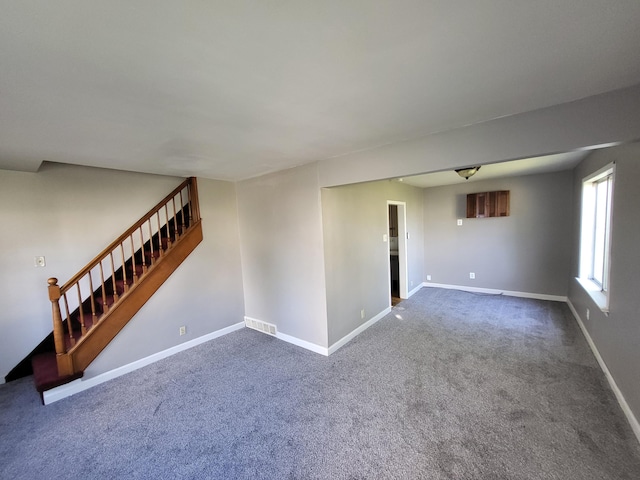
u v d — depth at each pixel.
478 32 1.08
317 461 1.89
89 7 0.87
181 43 1.08
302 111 1.78
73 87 1.38
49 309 3.23
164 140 2.24
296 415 2.35
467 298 5.32
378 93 1.58
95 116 1.72
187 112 1.73
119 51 1.11
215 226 4.07
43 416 2.48
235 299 4.31
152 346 3.41
